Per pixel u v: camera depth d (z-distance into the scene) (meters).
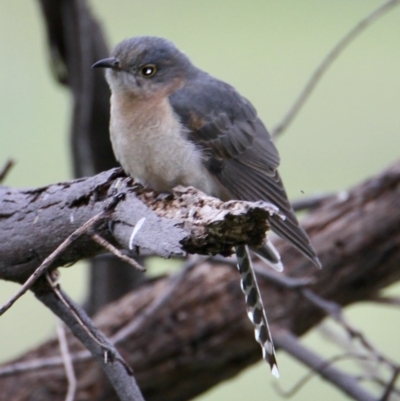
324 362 9.52
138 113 9.20
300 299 10.49
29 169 14.49
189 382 10.62
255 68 15.66
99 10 15.65
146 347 10.26
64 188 7.29
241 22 15.80
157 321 10.30
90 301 12.37
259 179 9.66
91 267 12.30
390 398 9.52
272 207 5.73
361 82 15.62
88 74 11.57
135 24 15.77
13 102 14.80
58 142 14.68
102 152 12.42
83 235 6.84
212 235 5.94
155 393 10.55
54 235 7.22
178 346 10.31
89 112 11.76
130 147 9.19
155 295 10.52
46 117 14.83
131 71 9.35
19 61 15.07
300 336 10.82
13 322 13.62
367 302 10.95
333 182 14.68
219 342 10.41
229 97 9.76
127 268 12.16
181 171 9.11
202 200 6.17
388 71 15.73
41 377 9.96
